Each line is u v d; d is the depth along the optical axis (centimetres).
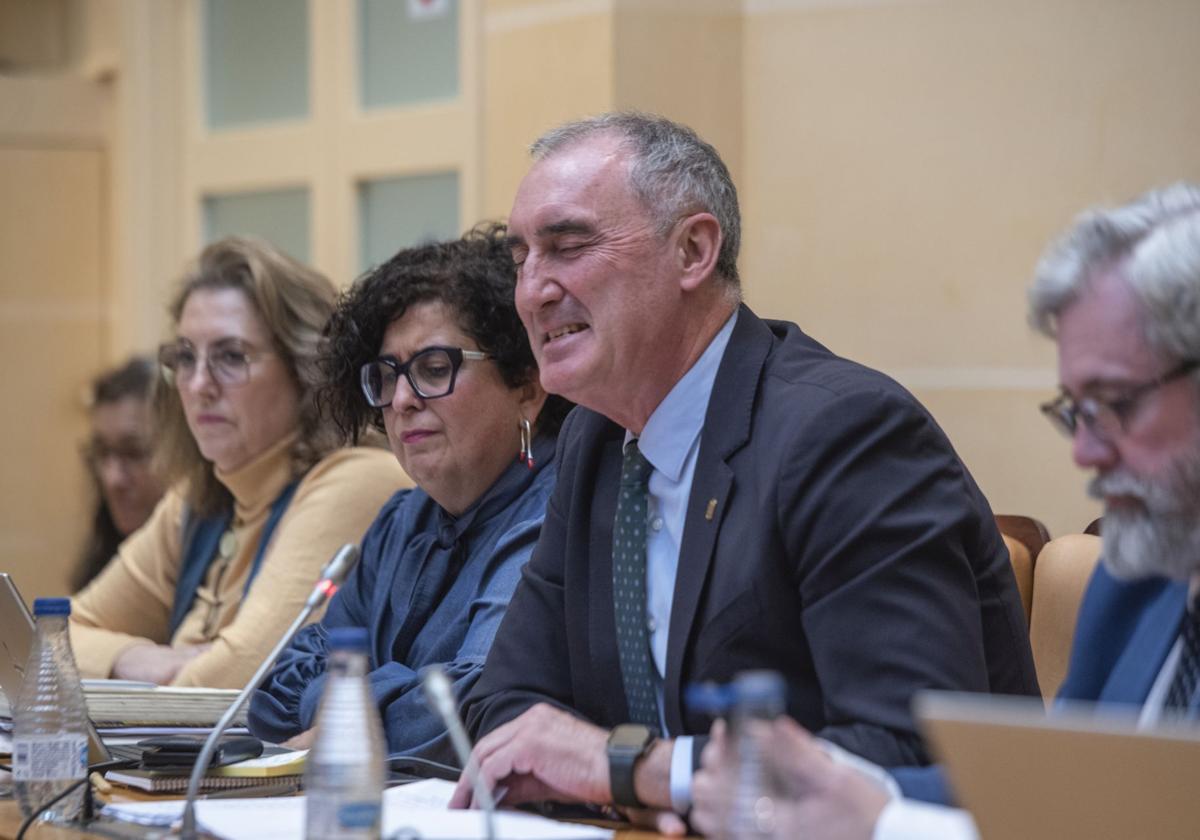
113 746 542
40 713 465
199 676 714
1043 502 898
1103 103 887
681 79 962
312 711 613
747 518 477
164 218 1338
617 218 503
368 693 368
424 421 626
